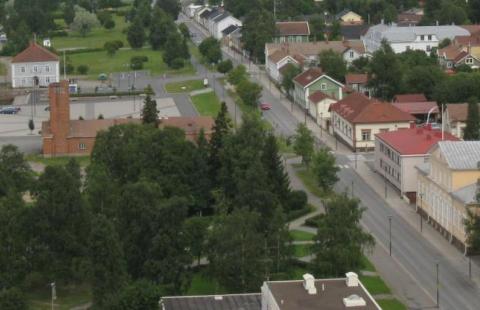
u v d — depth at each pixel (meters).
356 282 159.50
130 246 189.38
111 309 172.62
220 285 183.62
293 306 149.88
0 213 192.50
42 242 192.25
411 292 192.38
